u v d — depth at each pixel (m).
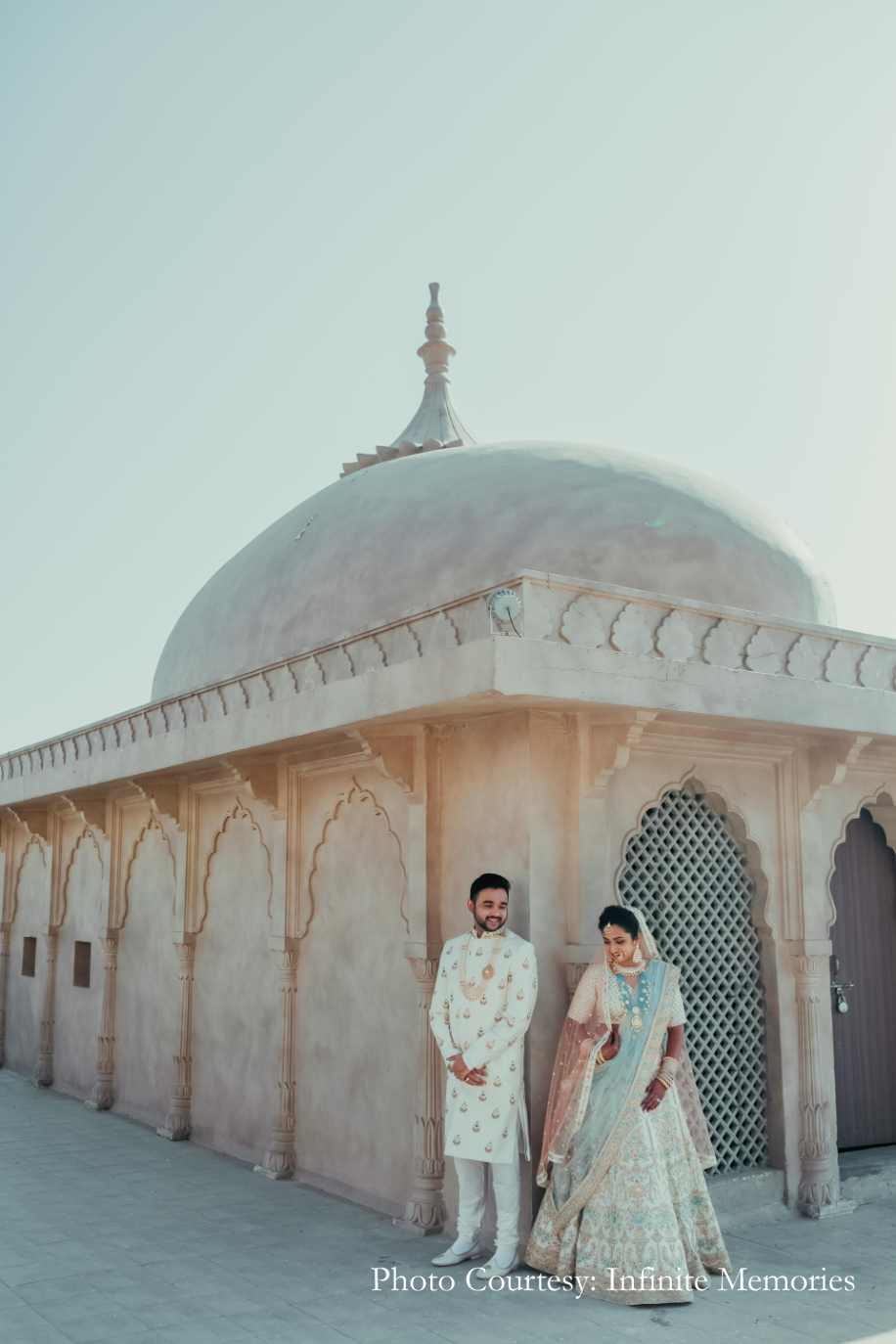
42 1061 11.14
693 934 6.40
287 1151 7.16
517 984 5.12
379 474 8.28
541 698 4.94
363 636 6.06
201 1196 6.64
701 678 5.45
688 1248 4.99
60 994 11.18
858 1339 4.34
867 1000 7.41
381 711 5.48
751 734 6.43
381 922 6.55
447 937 5.99
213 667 8.33
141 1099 9.27
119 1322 4.50
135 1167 7.48
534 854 5.49
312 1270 5.18
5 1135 8.62
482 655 4.80
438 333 11.10
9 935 12.85
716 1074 6.36
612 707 5.36
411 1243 5.62
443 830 6.10
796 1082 6.49
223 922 8.34
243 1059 7.86
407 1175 6.11
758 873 6.62
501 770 5.72
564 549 6.60
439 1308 4.65
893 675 6.54
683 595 6.63
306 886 7.32
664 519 6.81
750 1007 6.55
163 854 9.34
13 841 12.97
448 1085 5.34
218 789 8.42
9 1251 5.49
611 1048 5.00
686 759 6.30
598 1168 4.88
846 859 7.48
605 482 7.03
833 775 6.58
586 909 5.52
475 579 6.68
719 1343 4.28
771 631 5.94
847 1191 6.60
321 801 7.24
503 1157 5.11
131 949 9.78
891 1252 5.55
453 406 10.82
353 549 7.48
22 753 10.91
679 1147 5.07
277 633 7.68
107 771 8.85
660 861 6.29
